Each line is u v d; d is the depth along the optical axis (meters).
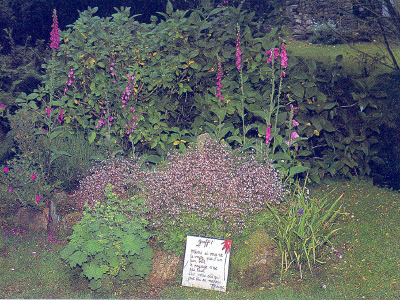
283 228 4.47
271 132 5.53
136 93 5.86
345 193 6.05
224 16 6.15
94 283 4.11
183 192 4.59
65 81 5.91
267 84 6.07
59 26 7.92
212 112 6.03
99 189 4.92
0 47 7.26
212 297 4.03
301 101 6.05
